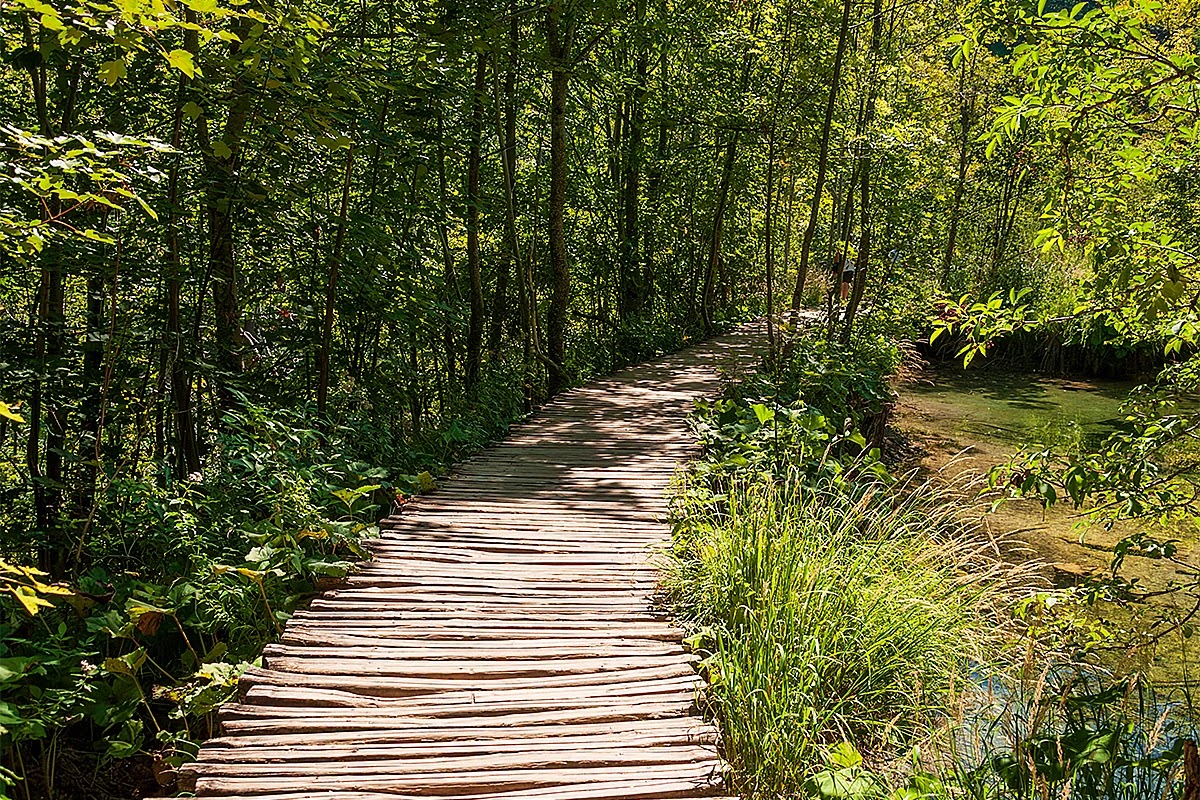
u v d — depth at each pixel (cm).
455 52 780
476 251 1097
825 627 438
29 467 629
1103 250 366
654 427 932
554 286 1202
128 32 301
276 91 601
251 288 794
